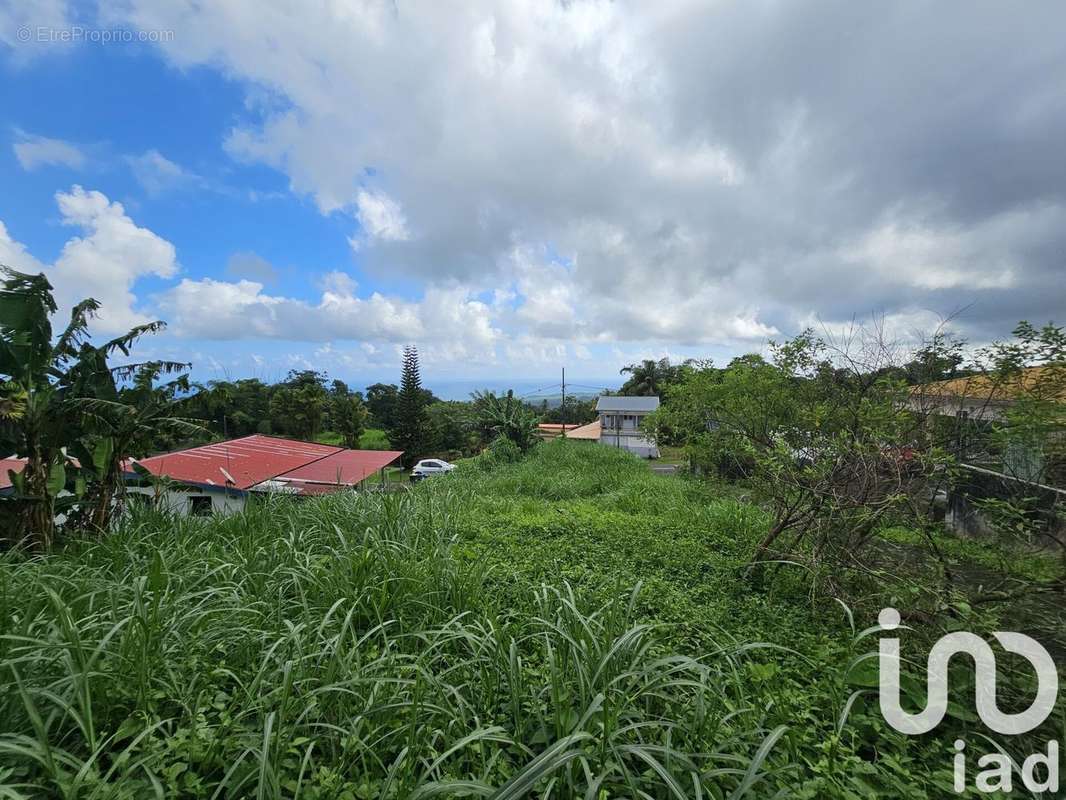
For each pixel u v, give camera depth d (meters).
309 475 11.88
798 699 2.34
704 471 7.61
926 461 3.24
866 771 1.93
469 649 2.56
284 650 2.26
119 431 5.48
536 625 2.85
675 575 4.42
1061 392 2.89
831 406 4.30
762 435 5.13
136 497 5.51
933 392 3.87
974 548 3.36
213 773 1.76
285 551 3.80
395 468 27.33
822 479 3.66
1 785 1.48
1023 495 3.09
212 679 2.21
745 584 4.07
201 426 6.39
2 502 4.98
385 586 3.07
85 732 1.63
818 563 3.47
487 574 3.80
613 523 6.12
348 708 2.03
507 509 7.08
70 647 1.86
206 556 3.63
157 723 1.79
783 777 1.82
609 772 1.66
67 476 5.48
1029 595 2.80
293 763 1.76
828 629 3.26
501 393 30.23
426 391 41.09
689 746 1.88
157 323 6.00
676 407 7.46
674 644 2.95
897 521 3.42
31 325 4.82
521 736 1.94
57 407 4.98
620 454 15.51
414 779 1.72
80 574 3.09
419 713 2.00
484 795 1.44
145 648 2.02
